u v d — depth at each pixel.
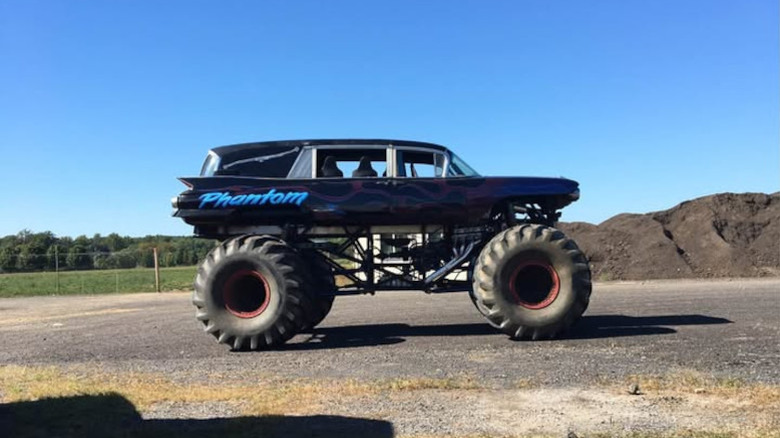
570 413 4.37
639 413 4.33
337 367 6.24
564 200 8.60
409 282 8.59
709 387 4.96
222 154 8.24
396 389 5.14
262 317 7.62
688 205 28.89
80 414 4.60
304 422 4.26
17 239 60.69
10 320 12.63
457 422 4.20
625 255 25.33
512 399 4.77
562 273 7.74
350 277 8.68
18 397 5.13
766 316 9.40
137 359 7.05
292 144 8.32
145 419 4.46
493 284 7.73
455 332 8.66
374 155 8.50
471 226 8.68
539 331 7.64
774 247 25.12
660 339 7.46
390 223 8.30
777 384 5.03
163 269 45.81
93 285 30.41
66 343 8.56
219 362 6.74
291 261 7.77
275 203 7.89
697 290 15.42
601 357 6.38
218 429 4.14
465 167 8.69
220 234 8.39
